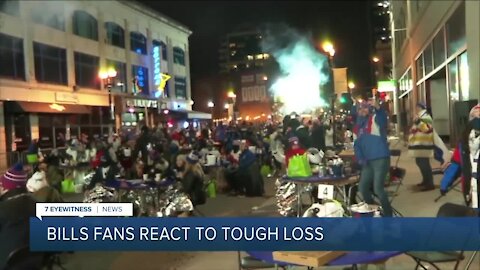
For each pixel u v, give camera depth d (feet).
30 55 90.94
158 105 140.36
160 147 45.83
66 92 101.40
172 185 27.48
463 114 38.73
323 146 40.86
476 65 40.86
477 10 40.63
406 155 56.29
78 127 104.37
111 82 117.08
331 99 44.16
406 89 104.53
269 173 46.98
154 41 147.74
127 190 27.02
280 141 47.21
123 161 39.73
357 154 21.94
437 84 72.23
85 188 37.60
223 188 38.14
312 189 24.44
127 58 130.31
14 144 83.87
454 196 28.66
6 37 85.51
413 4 85.05
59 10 101.81
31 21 91.97
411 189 31.78
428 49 69.41
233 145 46.29
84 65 110.63
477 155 18.40
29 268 13.62
